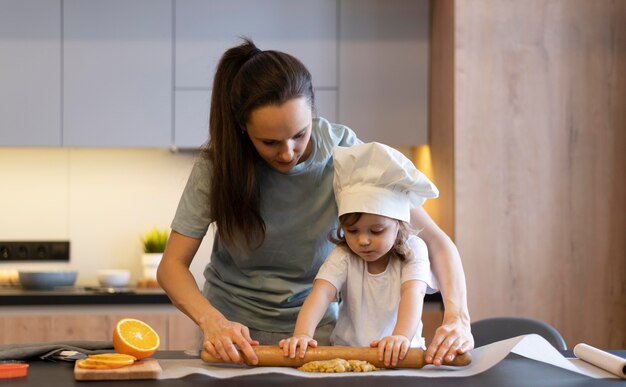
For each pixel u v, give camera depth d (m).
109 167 3.87
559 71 3.40
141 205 3.88
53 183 3.84
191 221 1.95
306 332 1.82
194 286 1.87
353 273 1.94
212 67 3.61
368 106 3.63
